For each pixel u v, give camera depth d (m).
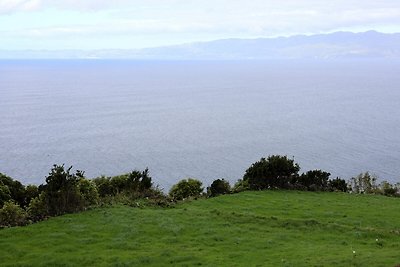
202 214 23.64
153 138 127.06
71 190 23.52
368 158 98.38
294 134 134.38
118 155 103.31
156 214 23.25
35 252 17.64
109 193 27.50
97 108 199.38
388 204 29.05
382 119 165.00
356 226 22.28
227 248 18.44
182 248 18.31
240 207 25.97
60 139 123.38
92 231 20.27
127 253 17.66
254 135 133.25
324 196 31.00
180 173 85.44
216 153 105.56
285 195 30.48
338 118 169.38
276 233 20.64
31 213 22.20
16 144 114.75
